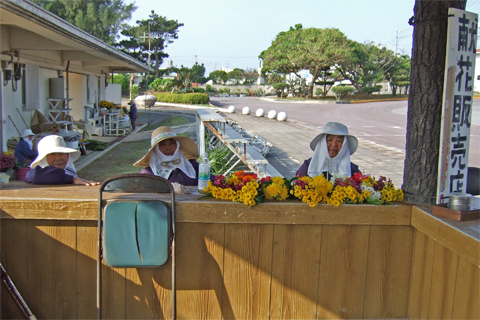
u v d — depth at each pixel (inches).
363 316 109.7
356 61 1669.5
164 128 138.8
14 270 103.0
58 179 119.3
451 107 103.3
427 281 101.2
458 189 107.7
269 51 1690.5
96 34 1573.6
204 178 117.1
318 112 1146.0
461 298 87.4
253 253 105.3
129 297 104.6
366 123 852.0
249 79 3093.0
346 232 106.5
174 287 96.3
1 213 99.4
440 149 104.1
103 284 103.7
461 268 87.7
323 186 103.4
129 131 695.7
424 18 104.0
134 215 93.6
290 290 107.1
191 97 1549.0
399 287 110.0
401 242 108.3
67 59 494.9
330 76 1982.0
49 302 104.4
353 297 108.9
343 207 104.0
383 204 106.4
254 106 1403.8
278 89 1953.7
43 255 103.1
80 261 103.5
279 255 105.9
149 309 105.4
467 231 85.0
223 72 3041.3
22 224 101.9
